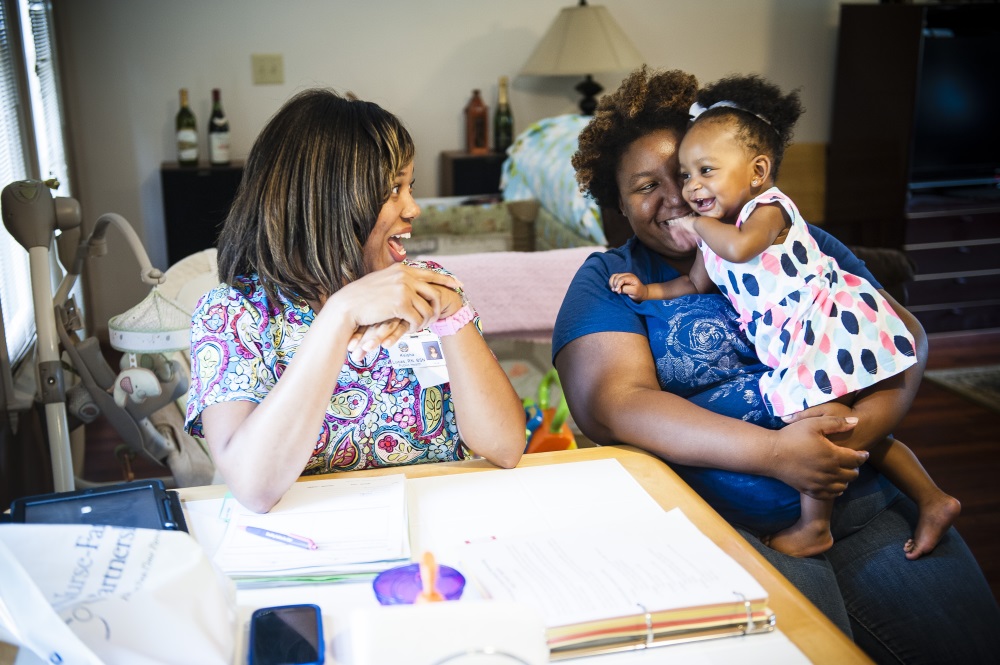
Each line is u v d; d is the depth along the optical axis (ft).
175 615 2.68
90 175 14.88
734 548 3.51
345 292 3.75
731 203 4.91
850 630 4.34
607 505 3.88
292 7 14.97
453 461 4.43
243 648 2.93
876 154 15.48
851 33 15.37
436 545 3.56
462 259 8.32
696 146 4.91
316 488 3.99
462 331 4.16
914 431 11.39
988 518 9.16
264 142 4.03
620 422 4.68
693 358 4.87
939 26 15.31
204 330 4.07
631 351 4.88
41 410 7.89
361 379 4.29
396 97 15.72
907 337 4.83
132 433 6.77
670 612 2.91
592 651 2.87
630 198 5.27
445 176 15.94
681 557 3.24
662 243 5.35
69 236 6.72
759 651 2.91
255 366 4.07
